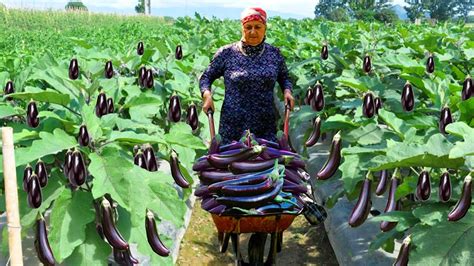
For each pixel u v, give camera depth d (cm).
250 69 504
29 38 2105
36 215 392
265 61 507
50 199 403
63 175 423
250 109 510
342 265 503
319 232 652
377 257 467
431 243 340
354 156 478
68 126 453
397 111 562
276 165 448
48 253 364
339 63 818
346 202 591
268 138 520
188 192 563
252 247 470
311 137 509
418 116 514
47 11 3809
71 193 397
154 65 799
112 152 401
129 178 386
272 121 521
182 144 463
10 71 702
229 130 517
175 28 2269
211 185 445
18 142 444
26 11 3584
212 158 454
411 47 926
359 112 554
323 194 634
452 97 519
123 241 376
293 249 616
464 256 331
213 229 654
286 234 656
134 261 421
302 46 1135
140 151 446
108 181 374
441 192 352
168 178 416
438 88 550
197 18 2445
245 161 447
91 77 655
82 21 4041
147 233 386
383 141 480
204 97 512
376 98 522
